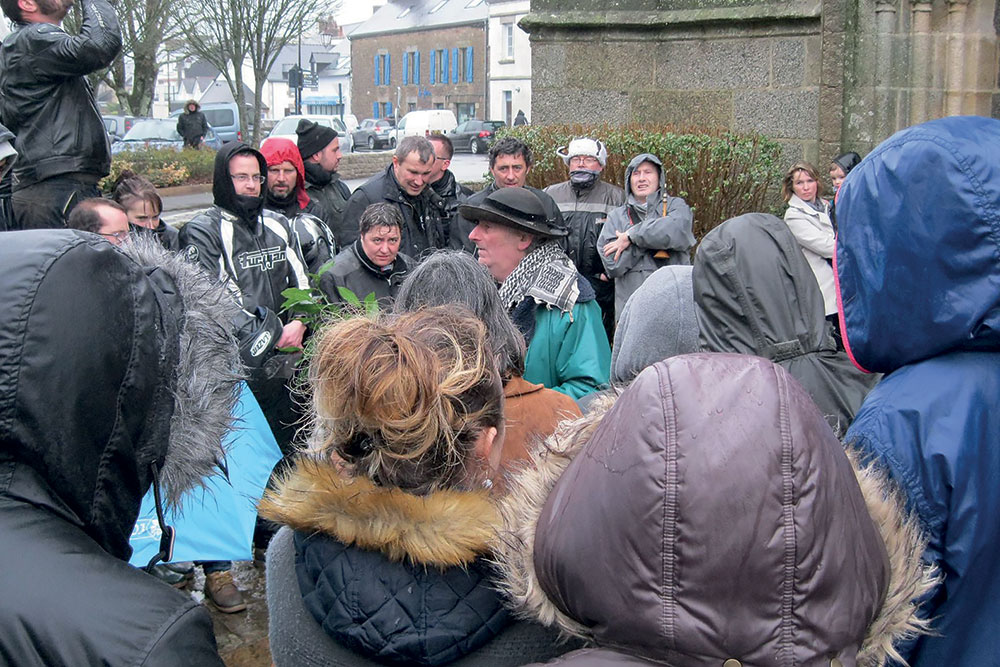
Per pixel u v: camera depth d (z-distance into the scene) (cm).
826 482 114
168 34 2872
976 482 165
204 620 115
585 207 575
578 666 117
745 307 238
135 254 141
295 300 369
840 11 741
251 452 282
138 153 1706
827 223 505
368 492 143
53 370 113
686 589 111
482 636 142
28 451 113
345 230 532
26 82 452
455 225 546
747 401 116
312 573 147
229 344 142
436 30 6569
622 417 120
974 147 167
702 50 814
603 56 849
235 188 400
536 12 874
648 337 283
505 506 137
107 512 121
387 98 7156
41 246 118
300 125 597
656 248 528
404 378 138
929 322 171
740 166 696
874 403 177
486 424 152
